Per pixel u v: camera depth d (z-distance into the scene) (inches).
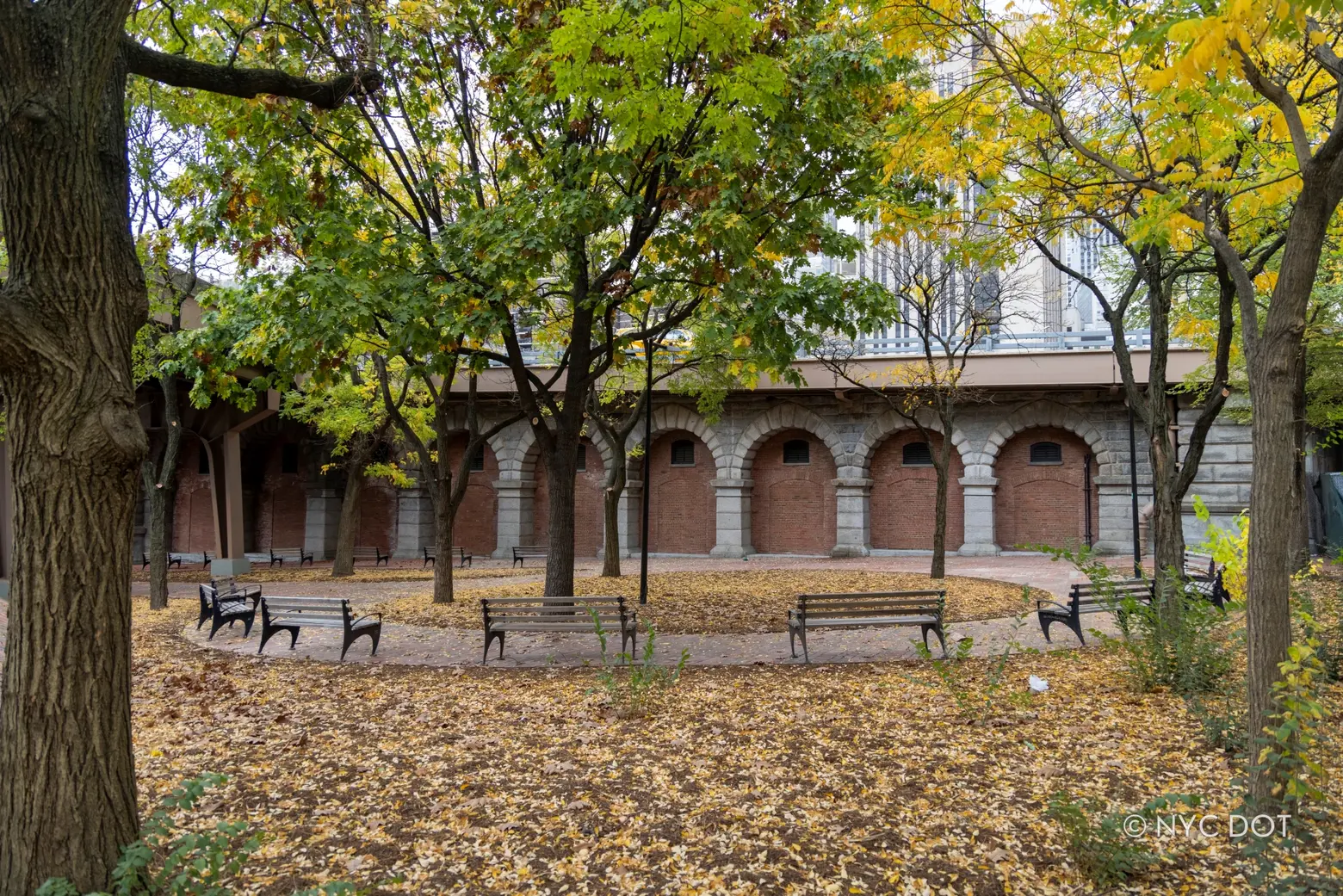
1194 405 838.5
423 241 440.5
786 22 384.2
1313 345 612.4
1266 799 176.7
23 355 143.3
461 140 549.3
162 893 153.1
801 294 448.1
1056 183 319.3
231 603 562.9
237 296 514.0
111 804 149.7
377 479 1311.5
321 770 246.8
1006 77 293.3
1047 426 1026.1
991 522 1027.3
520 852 189.5
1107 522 972.6
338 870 182.2
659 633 483.2
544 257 392.8
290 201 429.7
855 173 449.4
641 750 258.5
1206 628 310.5
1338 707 254.2
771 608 564.7
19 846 143.2
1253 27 160.4
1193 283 647.8
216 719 310.0
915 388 828.6
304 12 394.0
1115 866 167.6
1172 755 238.7
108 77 166.7
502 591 697.6
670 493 1182.9
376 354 636.1
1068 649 405.1
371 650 446.9
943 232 445.1
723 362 700.7
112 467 151.9
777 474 1142.3
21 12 146.6
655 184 442.6
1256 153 286.5
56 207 146.5
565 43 238.8
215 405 924.0
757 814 207.0
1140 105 248.1
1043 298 1023.0
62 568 147.2
